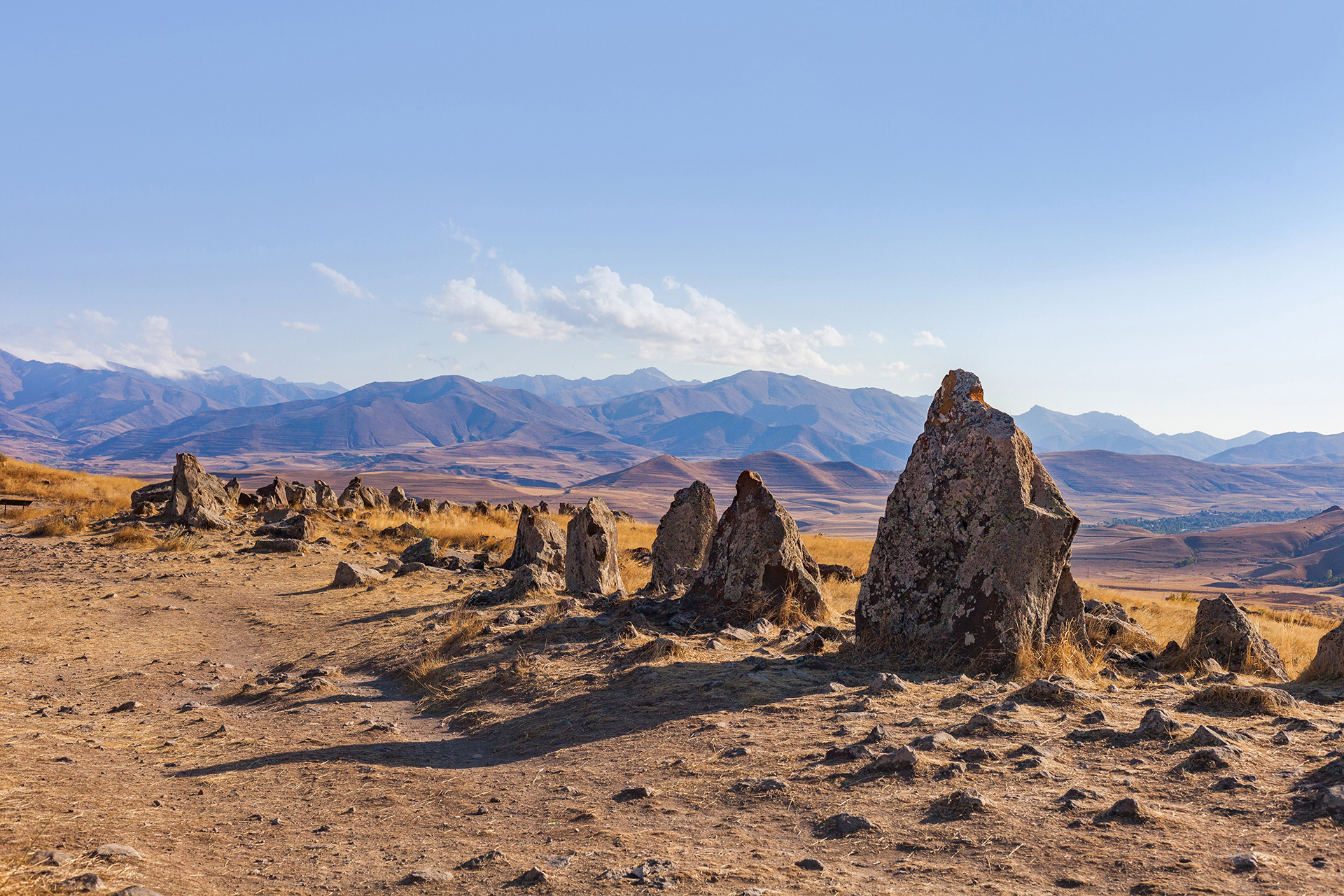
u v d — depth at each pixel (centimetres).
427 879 439
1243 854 410
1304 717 692
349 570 2214
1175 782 529
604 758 718
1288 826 448
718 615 1413
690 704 866
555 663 1134
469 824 564
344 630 1667
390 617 1733
